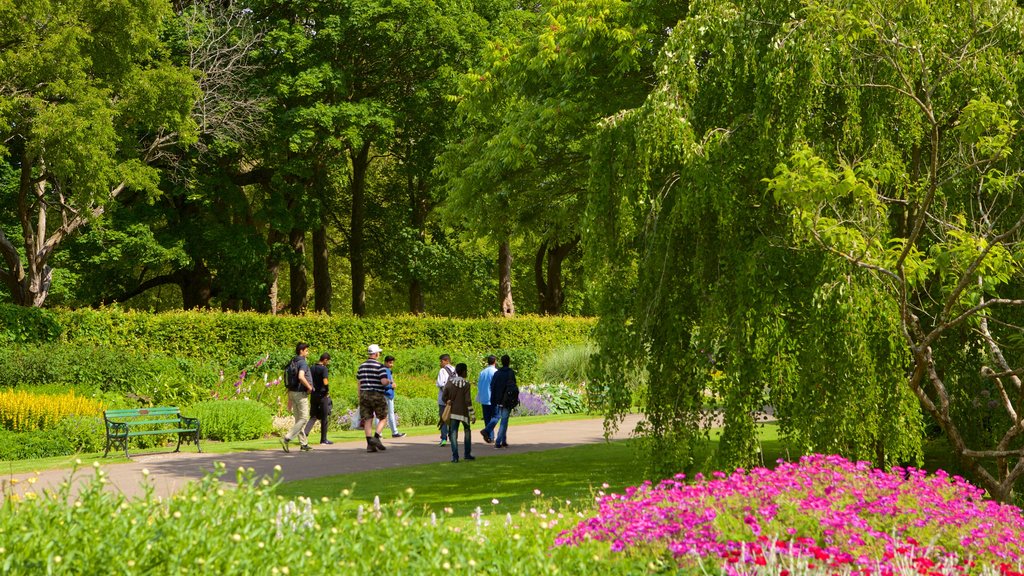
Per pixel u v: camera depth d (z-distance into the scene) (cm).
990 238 1006
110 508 641
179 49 3206
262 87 3350
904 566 620
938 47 1034
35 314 2516
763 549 632
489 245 1964
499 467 1598
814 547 611
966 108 898
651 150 1047
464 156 1895
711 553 650
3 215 3341
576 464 1627
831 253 959
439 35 3447
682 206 1034
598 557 646
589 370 1155
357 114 3375
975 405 1122
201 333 2838
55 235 2842
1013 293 1098
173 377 2486
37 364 2333
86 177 2378
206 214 3678
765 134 1005
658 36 1431
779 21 1057
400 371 3200
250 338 2947
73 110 2328
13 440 1780
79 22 2441
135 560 554
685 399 1093
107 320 2648
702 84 1084
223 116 3139
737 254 1035
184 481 1383
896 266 920
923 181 1083
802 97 986
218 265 3578
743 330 1014
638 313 1117
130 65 2611
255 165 3812
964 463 1012
